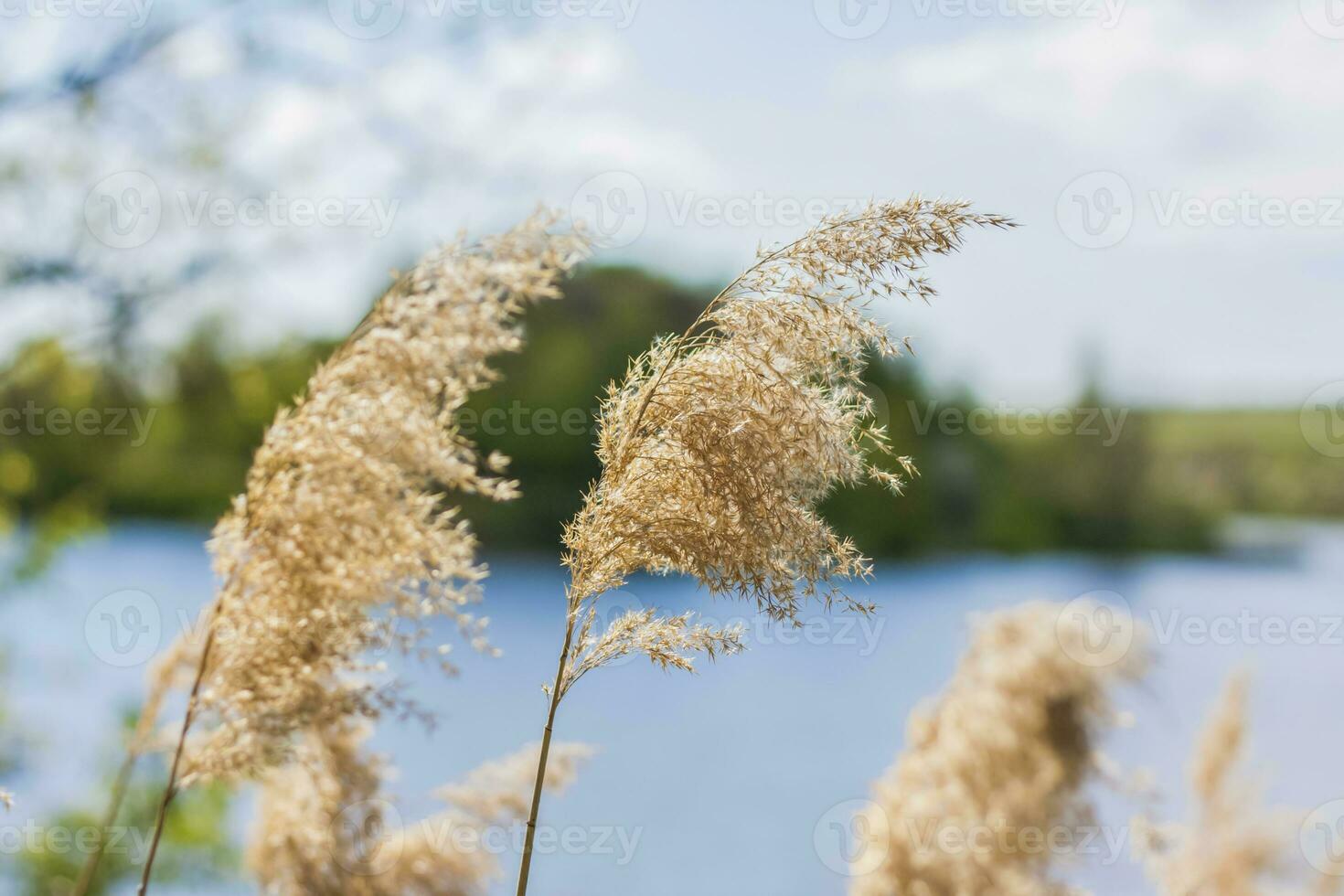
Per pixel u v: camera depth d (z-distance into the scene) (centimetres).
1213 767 259
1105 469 3216
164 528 1942
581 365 2514
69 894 475
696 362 148
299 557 169
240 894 480
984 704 247
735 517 144
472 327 164
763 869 910
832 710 1530
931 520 3025
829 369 146
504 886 230
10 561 549
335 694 172
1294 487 3275
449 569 171
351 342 175
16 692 519
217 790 470
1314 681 1559
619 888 862
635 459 148
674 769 1233
